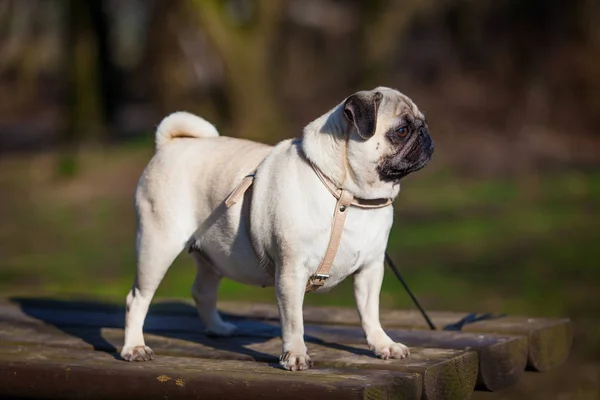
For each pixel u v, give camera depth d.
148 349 5.41
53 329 6.52
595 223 16.62
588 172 22.30
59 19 30.56
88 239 16.12
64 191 21.36
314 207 4.95
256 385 4.64
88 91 26.09
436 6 30.44
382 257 5.30
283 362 4.96
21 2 30.97
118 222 17.81
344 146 4.96
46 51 33.16
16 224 17.81
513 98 28.75
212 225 5.45
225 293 11.97
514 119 27.69
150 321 6.86
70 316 7.07
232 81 23.61
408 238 15.65
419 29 31.56
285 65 31.61
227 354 5.54
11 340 6.08
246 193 5.30
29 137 29.23
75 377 5.04
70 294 8.46
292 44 32.03
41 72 35.16
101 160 23.23
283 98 29.08
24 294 8.34
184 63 29.39
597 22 29.23
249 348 5.76
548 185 20.91
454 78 30.42
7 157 25.55
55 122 33.06
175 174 5.57
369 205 5.02
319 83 31.44
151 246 5.52
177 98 29.36
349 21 32.06
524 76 29.45
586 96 28.06
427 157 4.98
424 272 13.04
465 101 28.91
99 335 6.27
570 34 29.61
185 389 4.80
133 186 21.47
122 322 6.81
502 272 12.92
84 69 26.02
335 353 5.46
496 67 30.27
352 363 5.08
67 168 22.59
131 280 12.50
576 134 27.05
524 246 14.76
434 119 27.67
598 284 12.09
